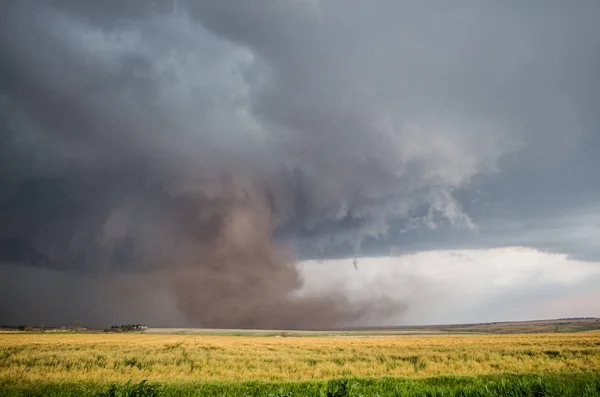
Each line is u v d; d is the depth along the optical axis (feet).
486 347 126.93
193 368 91.66
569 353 101.96
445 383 51.44
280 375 74.33
